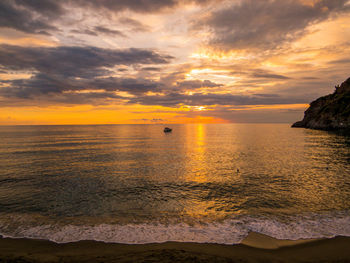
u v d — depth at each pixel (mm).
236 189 22250
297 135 106312
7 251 10445
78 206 17781
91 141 86688
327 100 153000
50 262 9219
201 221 14523
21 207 17562
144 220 14781
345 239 11594
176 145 71625
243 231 12805
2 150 55781
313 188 22047
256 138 97500
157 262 8992
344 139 79188
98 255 9898
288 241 11461
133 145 71438
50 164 37031
